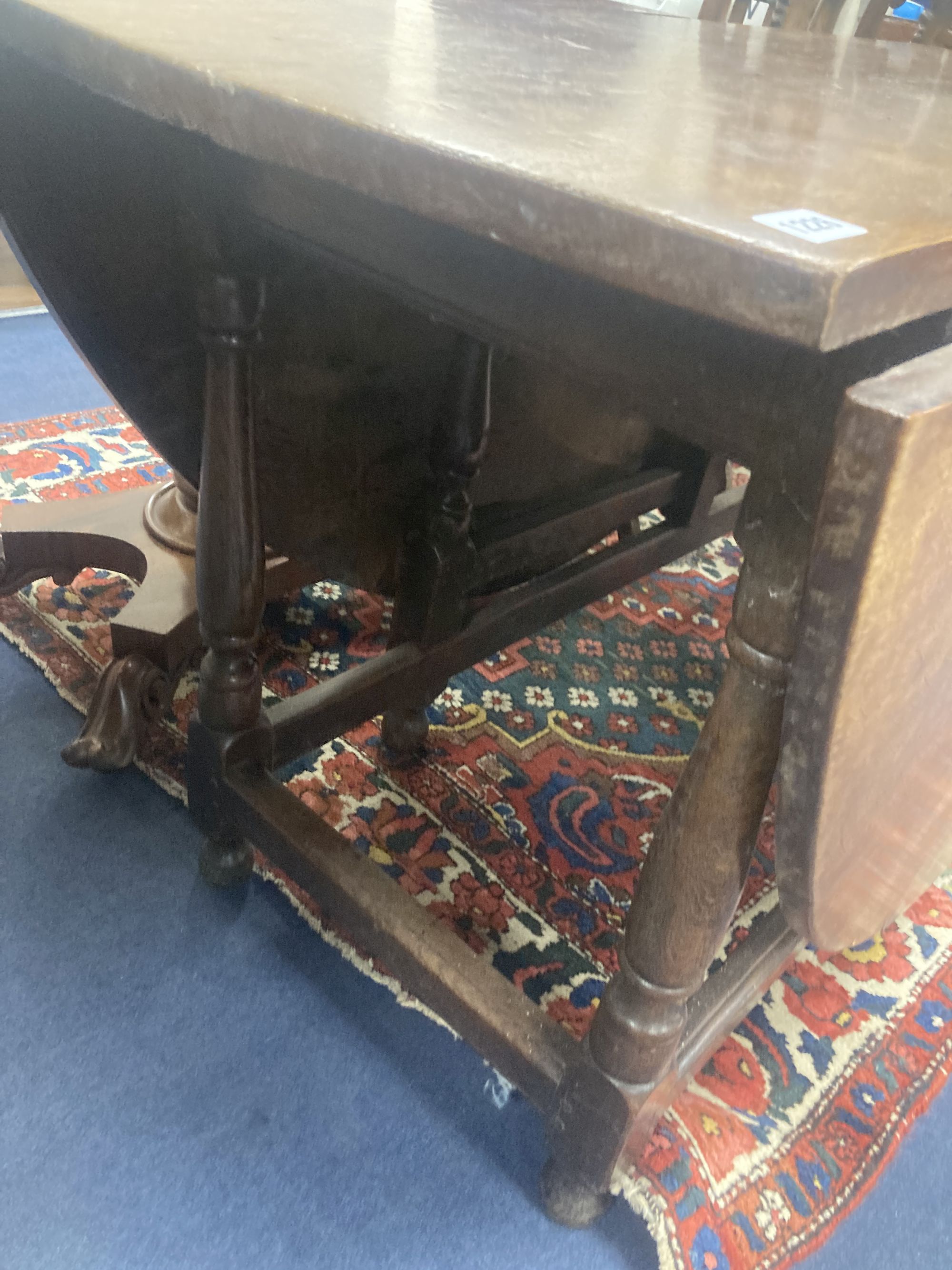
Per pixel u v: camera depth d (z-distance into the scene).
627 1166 0.79
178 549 1.28
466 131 0.42
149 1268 0.73
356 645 1.42
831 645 0.42
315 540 1.07
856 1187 0.85
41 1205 0.76
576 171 0.38
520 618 1.19
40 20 0.56
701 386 0.47
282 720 0.97
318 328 0.91
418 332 1.00
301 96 0.44
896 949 1.09
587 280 0.48
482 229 0.40
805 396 0.43
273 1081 0.87
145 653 1.15
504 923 1.03
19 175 0.75
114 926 0.98
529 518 1.26
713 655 1.56
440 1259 0.76
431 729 1.29
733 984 0.84
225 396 0.79
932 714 0.58
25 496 1.63
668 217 0.34
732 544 1.91
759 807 0.58
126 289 0.86
